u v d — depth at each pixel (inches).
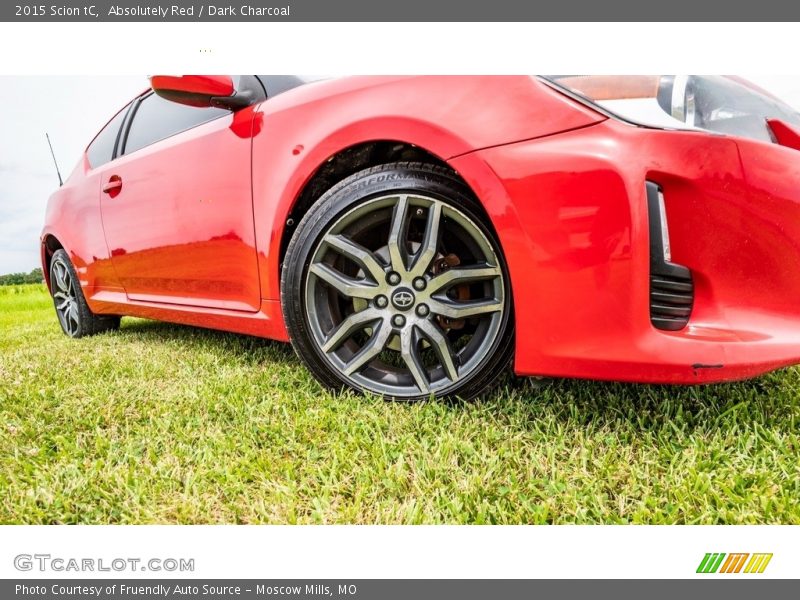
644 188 44.4
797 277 45.6
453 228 54.2
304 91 60.4
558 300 46.6
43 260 129.6
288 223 60.4
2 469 46.5
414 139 50.3
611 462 43.5
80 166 115.8
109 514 40.6
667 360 44.4
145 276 88.2
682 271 45.9
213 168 68.9
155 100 95.3
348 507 39.0
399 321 54.4
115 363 81.6
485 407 52.9
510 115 47.7
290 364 74.1
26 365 84.3
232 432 51.8
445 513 38.0
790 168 45.2
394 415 52.3
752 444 44.9
